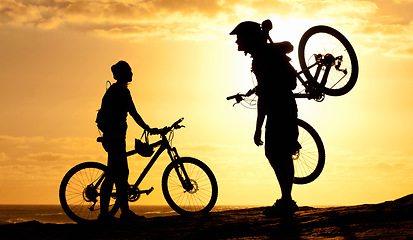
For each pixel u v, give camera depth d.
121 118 6.41
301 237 4.35
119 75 6.48
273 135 5.73
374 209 5.29
